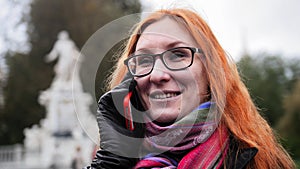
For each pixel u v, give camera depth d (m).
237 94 1.94
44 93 18.61
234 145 1.83
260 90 34.59
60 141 17.73
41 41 32.41
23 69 31.55
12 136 31.34
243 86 2.00
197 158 1.70
